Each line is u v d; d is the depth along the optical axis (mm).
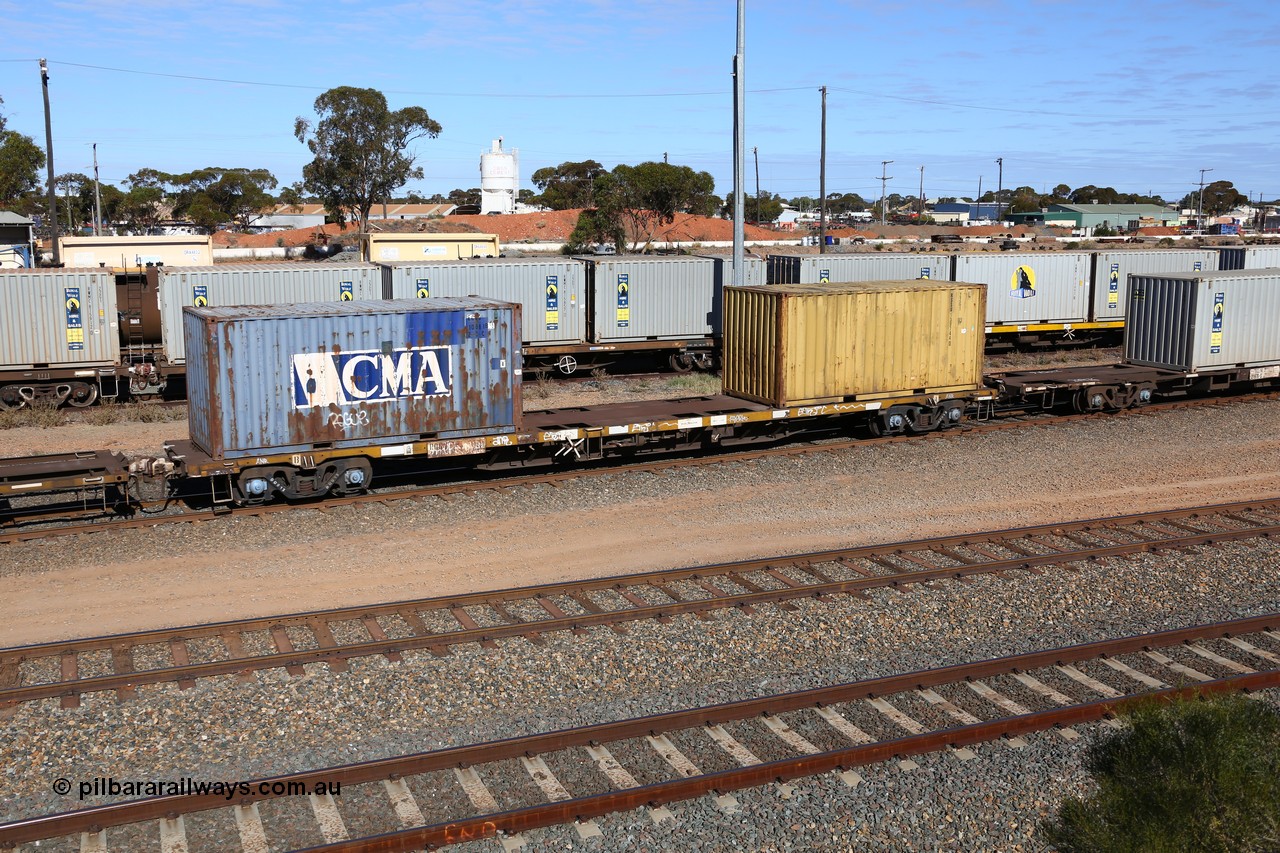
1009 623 11297
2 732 8625
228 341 14867
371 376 15969
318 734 8734
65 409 25594
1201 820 7402
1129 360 25672
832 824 7453
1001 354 34219
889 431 20656
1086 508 15898
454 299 17875
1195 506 15953
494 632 10617
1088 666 10180
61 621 11273
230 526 14727
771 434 19891
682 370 31375
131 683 9477
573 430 17516
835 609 11531
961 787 7922
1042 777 8086
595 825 7352
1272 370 25188
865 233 114812
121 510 15508
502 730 8742
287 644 10453
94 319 25391
